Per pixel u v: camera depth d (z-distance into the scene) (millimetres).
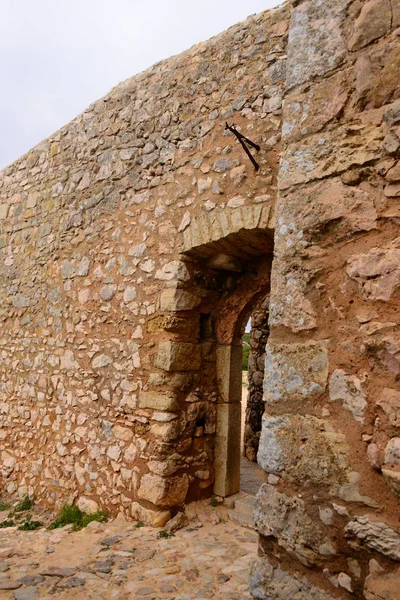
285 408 1771
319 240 1764
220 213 3682
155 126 4355
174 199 4074
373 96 1683
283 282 1859
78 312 4879
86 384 4633
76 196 5148
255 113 3598
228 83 3822
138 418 4047
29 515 4770
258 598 1739
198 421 4086
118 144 4703
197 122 3996
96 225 4820
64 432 4812
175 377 3877
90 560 3102
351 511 1522
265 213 3398
